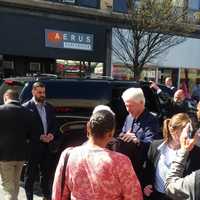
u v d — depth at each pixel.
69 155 3.27
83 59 18.58
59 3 17.92
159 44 18.62
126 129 5.22
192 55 22.53
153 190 4.37
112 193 3.12
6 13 16.42
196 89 21.81
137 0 18.28
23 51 16.88
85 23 18.64
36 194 7.71
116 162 3.14
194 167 3.76
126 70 19.61
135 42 18.12
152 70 21.05
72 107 8.20
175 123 4.09
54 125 7.22
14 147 6.35
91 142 3.26
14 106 6.39
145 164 4.55
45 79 8.26
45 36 17.44
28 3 17.00
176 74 22.06
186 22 19.23
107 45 19.23
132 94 5.13
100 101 8.43
